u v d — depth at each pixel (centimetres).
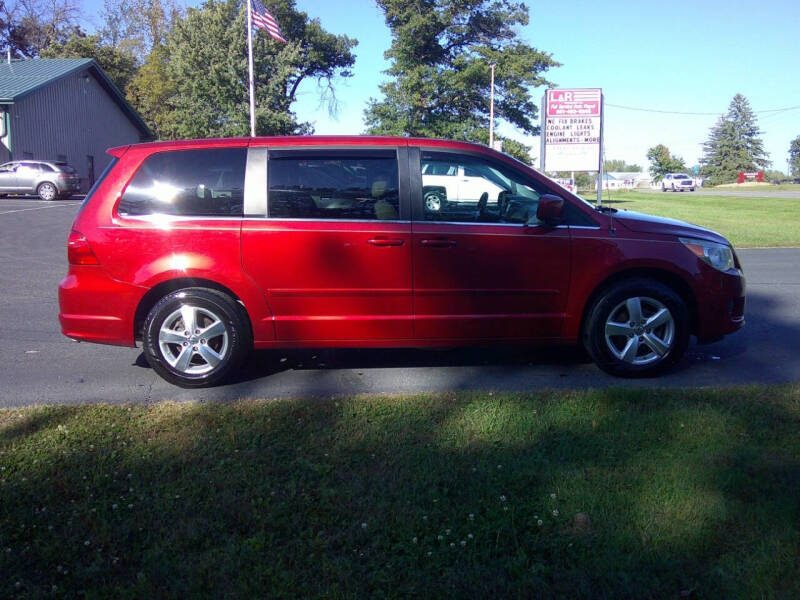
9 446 417
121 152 559
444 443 418
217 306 546
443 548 309
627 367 570
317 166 550
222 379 562
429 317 555
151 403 510
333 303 549
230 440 424
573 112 2320
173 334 550
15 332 759
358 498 352
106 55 5506
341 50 5328
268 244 540
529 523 328
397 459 396
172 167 552
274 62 4416
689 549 306
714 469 377
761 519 327
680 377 577
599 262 562
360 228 543
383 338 558
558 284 562
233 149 554
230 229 540
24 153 3475
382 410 472
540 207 540
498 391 525
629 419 448
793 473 372
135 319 552
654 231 574
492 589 284
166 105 5559
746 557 301
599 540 313
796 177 10062
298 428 442
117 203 548
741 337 722
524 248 555
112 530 325
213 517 336
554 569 295
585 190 6197
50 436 431
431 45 4759
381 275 547
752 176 9856
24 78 3609
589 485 361
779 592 279
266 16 2827
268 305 547
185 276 541
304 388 554
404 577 293
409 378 578
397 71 4750
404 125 4575
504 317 561
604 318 566
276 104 4491
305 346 557
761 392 501
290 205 546
